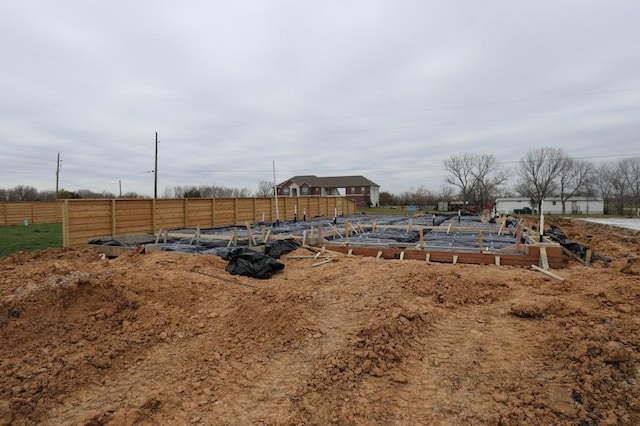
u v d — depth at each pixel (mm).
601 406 3049
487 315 5137
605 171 57062
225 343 4406
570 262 8477
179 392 3449
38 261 9047
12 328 4363
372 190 62156
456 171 60344
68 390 3455
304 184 59375
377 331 4316
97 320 4801
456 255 8773
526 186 59188
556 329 4215
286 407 3205
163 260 8289
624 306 4746
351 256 9102
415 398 3334
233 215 19500
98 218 12406
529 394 3232
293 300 5336
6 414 3055
